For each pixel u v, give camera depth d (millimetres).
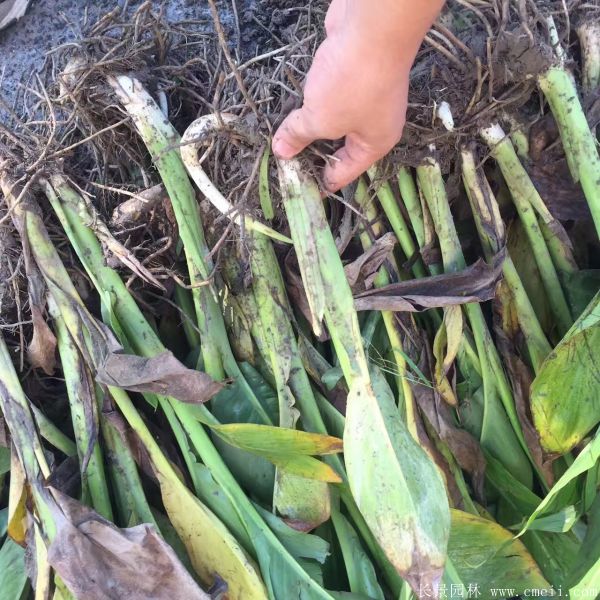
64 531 575
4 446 721
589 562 575
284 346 675
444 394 680
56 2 766
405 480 541
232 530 641
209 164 637
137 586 570
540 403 622
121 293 666
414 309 641
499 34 593
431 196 659
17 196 658
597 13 660
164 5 720
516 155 665
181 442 661
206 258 634
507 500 692
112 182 684
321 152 567
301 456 626
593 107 659
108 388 655
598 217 625
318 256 583
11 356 719
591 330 606
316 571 631
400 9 416
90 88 627
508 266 682
